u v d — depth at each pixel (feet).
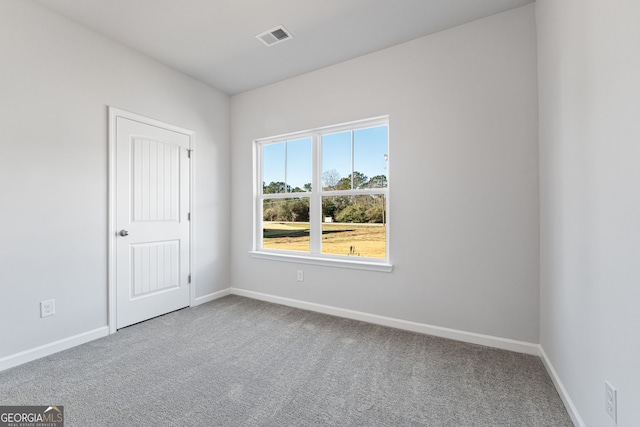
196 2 6.64
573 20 4.47
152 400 5.09
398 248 8.32
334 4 6.75
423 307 7.98
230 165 11.93
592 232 3.89
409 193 8.14
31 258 6.49
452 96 7.60
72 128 7.21
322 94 9.68
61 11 6.91
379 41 8.22
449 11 7.00
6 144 6.13
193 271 10.35
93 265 7.61
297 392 5.34
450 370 6.06
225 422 4.56
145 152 8.88
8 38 6.16
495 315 7.12
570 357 4.69
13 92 6.23
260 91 11.10
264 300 10.94
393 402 5.06
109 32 7.75
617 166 3.26
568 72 4.69
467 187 7.41
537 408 4.87
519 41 6.85
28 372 5.97
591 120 3.90
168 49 8.59
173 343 7.34
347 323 8.68
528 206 6.75
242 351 6.92
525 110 6.78
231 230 11.93
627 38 3.04
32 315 6.49
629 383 3.04
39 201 6.63
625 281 3.11
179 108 9.88
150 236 9.01
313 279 9.86
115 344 7.29
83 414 4.72
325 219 9.99
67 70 7.12
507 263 6.98
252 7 6.83
